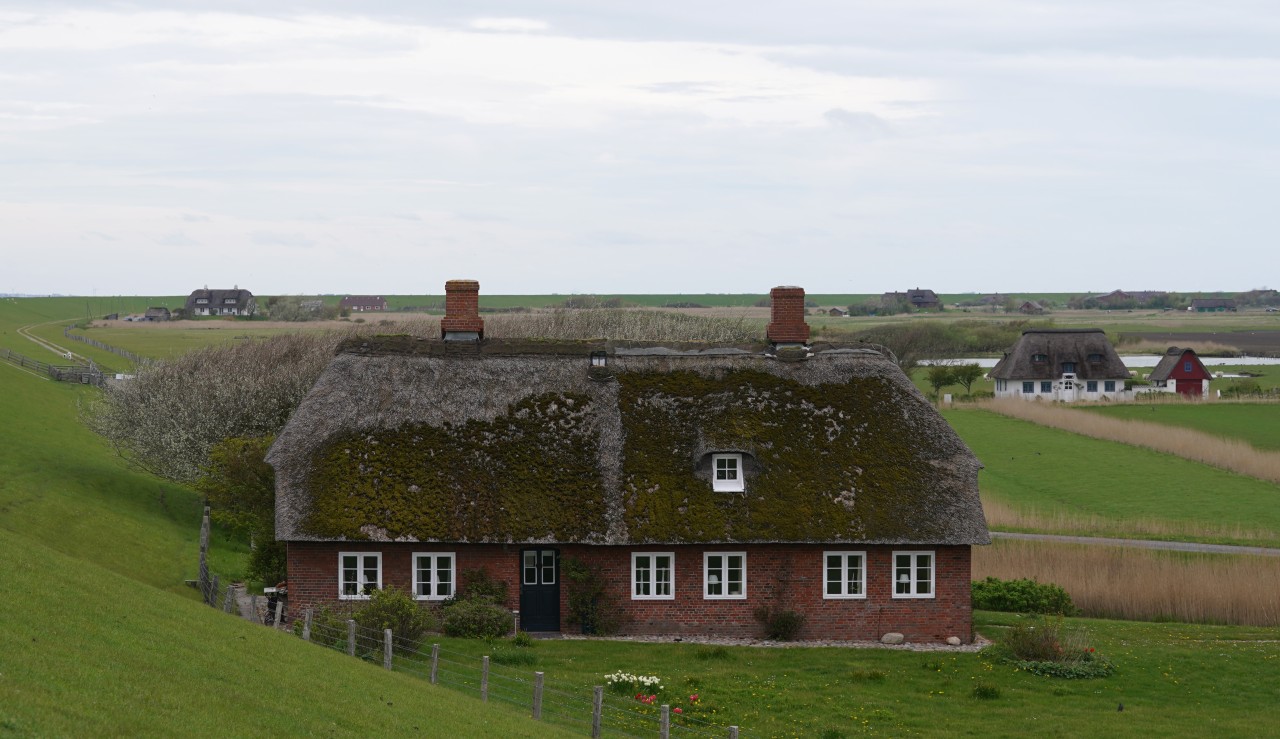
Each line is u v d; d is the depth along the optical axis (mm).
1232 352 180000
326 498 36469
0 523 47406
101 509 55719
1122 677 34219
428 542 36656
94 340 143875
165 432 59250
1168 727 29188
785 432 39812
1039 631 36125
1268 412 100688
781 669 33969
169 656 21922
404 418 38812
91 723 16922
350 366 40156
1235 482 73375
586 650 35094
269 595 40312
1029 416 101188
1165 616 44531
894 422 40562
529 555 37906
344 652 30484
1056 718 29859
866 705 30516
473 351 41375
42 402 77438
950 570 38438
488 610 36250
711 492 38094
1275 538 56875
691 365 41969
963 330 183500
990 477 76500
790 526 37531
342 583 36750
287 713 20547
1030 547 52031
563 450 38656
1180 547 54406
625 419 39719
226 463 43125
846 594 38250
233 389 59844
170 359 76312
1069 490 71750
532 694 29438
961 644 38156
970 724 29219
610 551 37688
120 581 27594
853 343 43375
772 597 38062
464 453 38094
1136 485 72625
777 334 42969
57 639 20797
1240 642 39219
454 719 23625
